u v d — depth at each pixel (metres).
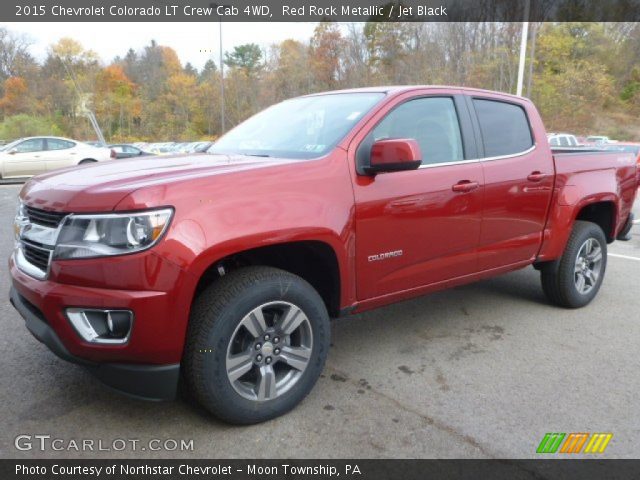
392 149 2.88
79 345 2.42
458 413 2.96
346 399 3.09
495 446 2.66
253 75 63.09
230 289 2.59
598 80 53.75
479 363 3.62
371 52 47.28
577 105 52.50
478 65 44.09
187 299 2.43
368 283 3.18
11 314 4.31
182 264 2.39
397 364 3.58
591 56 57.19
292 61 57.56
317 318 2.90
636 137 49.91
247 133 3.90
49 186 2.69
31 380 3.22
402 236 3.28
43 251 2.57
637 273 6.18
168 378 2.50
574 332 4.21
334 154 3.03
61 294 2.39
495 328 4.27
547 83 51.97
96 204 2.37
